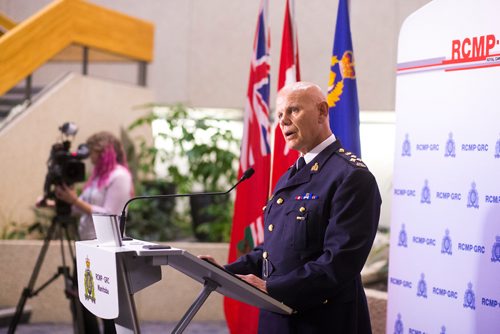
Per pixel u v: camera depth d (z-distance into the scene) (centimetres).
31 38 678
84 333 471
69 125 497
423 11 361
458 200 347
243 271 300
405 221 370
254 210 421
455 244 348
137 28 819
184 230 790
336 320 275
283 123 290
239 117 1034
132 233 727
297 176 288
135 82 962
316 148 290
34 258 589
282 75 416
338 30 397
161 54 971
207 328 572
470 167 343
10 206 675
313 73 915
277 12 908
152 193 754
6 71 653
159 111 969
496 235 332
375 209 272
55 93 724
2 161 669
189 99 963
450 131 351
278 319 283
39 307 589
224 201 744
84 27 741
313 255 276
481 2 339
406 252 369
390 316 378
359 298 289
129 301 229
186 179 748
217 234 732
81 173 483
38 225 651
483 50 339
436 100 357
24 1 971
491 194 335
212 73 962
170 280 598
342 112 388
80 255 258
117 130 804
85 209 489
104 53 798
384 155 965
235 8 961
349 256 260
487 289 334
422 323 361
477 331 338
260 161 423
